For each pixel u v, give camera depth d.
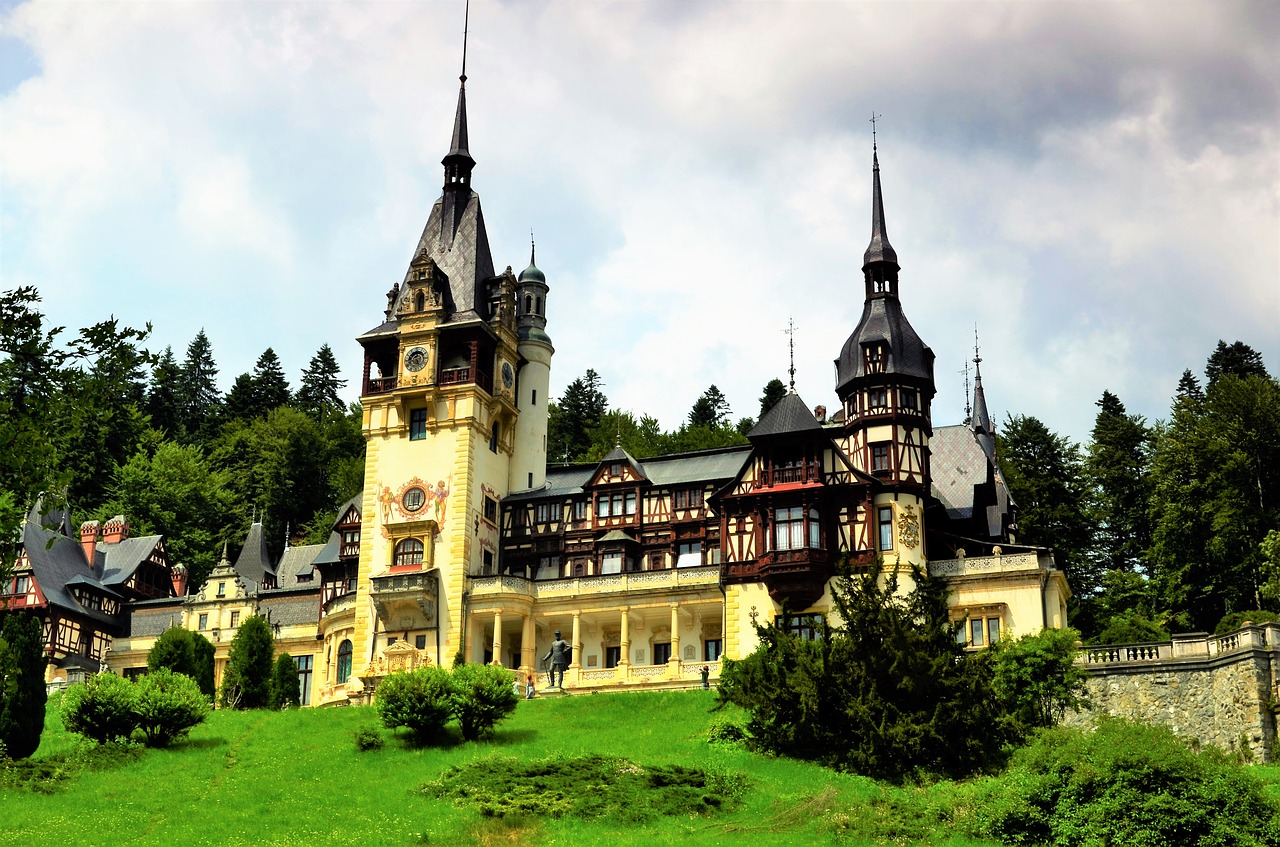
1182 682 51.12
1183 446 79.31
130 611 91.81
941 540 72.75
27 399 27.59
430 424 78.44
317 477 118.81
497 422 81.94
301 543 111.44
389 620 75.50
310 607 87.38
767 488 70.94
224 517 113.06
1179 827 37.00
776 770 46.03
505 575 74.31
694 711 56.44
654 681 66.94
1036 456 92.38
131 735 52.72
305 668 84.00
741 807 42.34
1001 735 45.38
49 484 27.59
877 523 69.88
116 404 118.38
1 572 27.86
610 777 45.16
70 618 87.69
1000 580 67.69
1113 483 91.06
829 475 70.62
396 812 42.25
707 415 128.62
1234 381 79.38
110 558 95.38
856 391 73.56
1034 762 40.75
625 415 120.19
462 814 41.69
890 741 44.72
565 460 106.31
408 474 78.06
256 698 68.44
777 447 71.50
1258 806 37.62
